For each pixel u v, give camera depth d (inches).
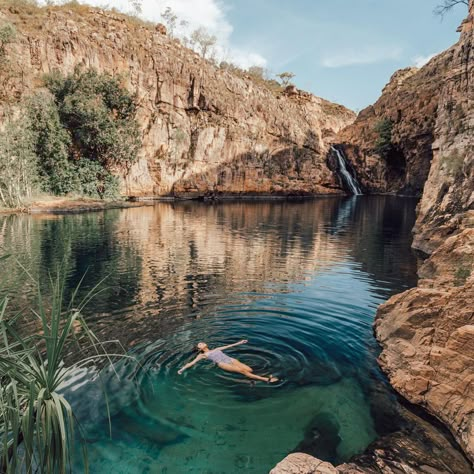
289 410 203.8
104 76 1547.7
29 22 1555.1
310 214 1368.1
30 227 858.8
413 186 2317.9
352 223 1114.1
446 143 785.6
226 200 2065.7
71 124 1472.7
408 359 233.1
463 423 179.9
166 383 225.6
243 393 217.8
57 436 117.7
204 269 526.6
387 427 192.4
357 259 616.1
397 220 1194.0
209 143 2064.5
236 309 358.9
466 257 391.9
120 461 165.3
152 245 697.6
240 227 995.9
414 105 2148.1
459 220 619.8
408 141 2194.9
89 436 179.5
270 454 172.6
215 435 183.8
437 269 435.8
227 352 267.9
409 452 172.9
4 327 121.6
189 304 372.2
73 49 1574.8
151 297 393.7
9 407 110.3
